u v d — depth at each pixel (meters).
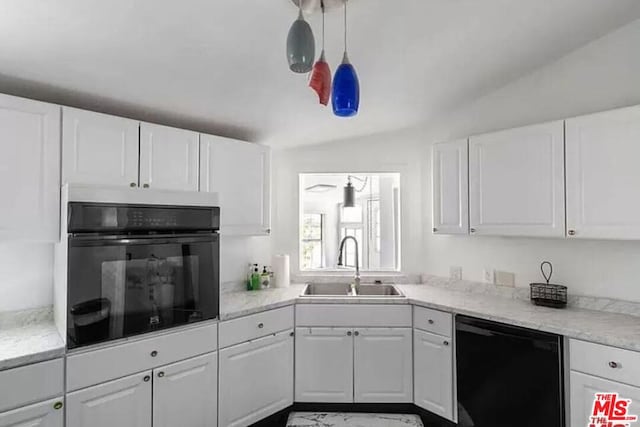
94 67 1.65
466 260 2.79
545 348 1.85
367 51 1.83
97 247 1.65
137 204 1.80
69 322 1.55
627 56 2.05
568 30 1.98
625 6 1.84
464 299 2.46
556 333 1.81
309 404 2.54
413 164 3.09
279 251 3.14
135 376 1.75
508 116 2.54
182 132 2.18
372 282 3.07
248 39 1.59
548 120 2.35
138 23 1.40
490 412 2.05
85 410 1.59
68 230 1.58
